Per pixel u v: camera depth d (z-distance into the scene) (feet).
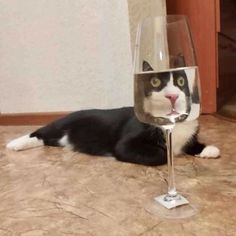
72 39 6.80
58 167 4.56
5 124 7.30
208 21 6.46
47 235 3.01
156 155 4.37
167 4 6.56
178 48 2.93
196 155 4.62
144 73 2.90
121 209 3.34
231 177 3.89
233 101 7.69
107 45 6.49
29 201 3.65
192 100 2.91
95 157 4.88
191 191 3.61
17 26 6.89
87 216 3.26
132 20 5.95
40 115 7.18
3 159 5.00
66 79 7.02
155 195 3.58
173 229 2.96
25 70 7.11
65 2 6.63
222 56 9.84
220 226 2.96
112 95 6.65
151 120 2.95
